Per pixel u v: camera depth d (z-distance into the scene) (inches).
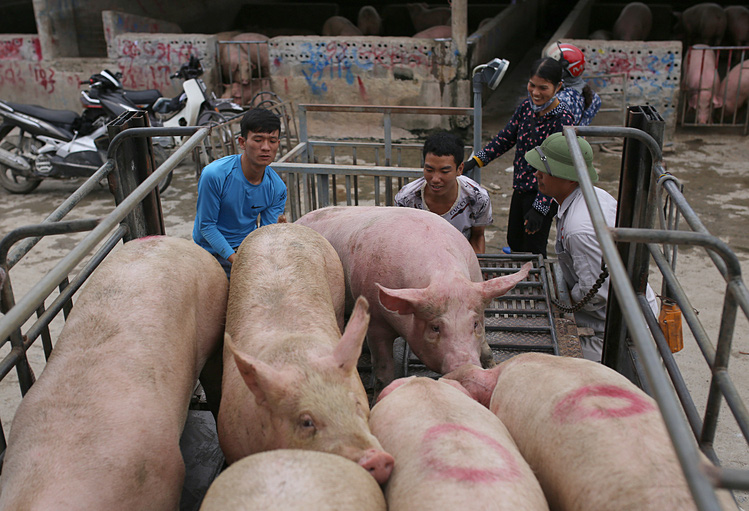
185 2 596.4
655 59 396.8
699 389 184.5
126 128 133.7
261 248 120.5
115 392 87.4
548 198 191.3
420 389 91.4
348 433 80.4
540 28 687.7
